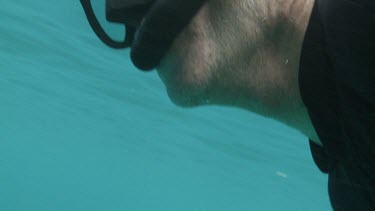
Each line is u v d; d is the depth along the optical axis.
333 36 1.00
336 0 0.99
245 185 34.59
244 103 1.21
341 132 1.17
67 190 102.88
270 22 1.13
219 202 52.97
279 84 1.17
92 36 14.24
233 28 1.13
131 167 46.06
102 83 19.30
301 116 1.22
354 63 0.98
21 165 84.25
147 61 1.16
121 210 107.25
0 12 15.66
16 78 24.55
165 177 44.81
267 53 1.15
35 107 30.88
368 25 0.94
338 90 1.08
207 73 1.15
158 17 1.12
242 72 1.16
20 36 17.31
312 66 1.11
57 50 17.25
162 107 19.59
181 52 1.15
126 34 1.34
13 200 112.56
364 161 1.16
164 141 27.62
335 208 1.50
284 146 18.48
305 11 1.12
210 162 30.16
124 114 23.88
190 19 1.12
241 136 19.52
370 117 1.04
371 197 1.26
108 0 1.20
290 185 28.08
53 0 12.63
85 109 26.22
